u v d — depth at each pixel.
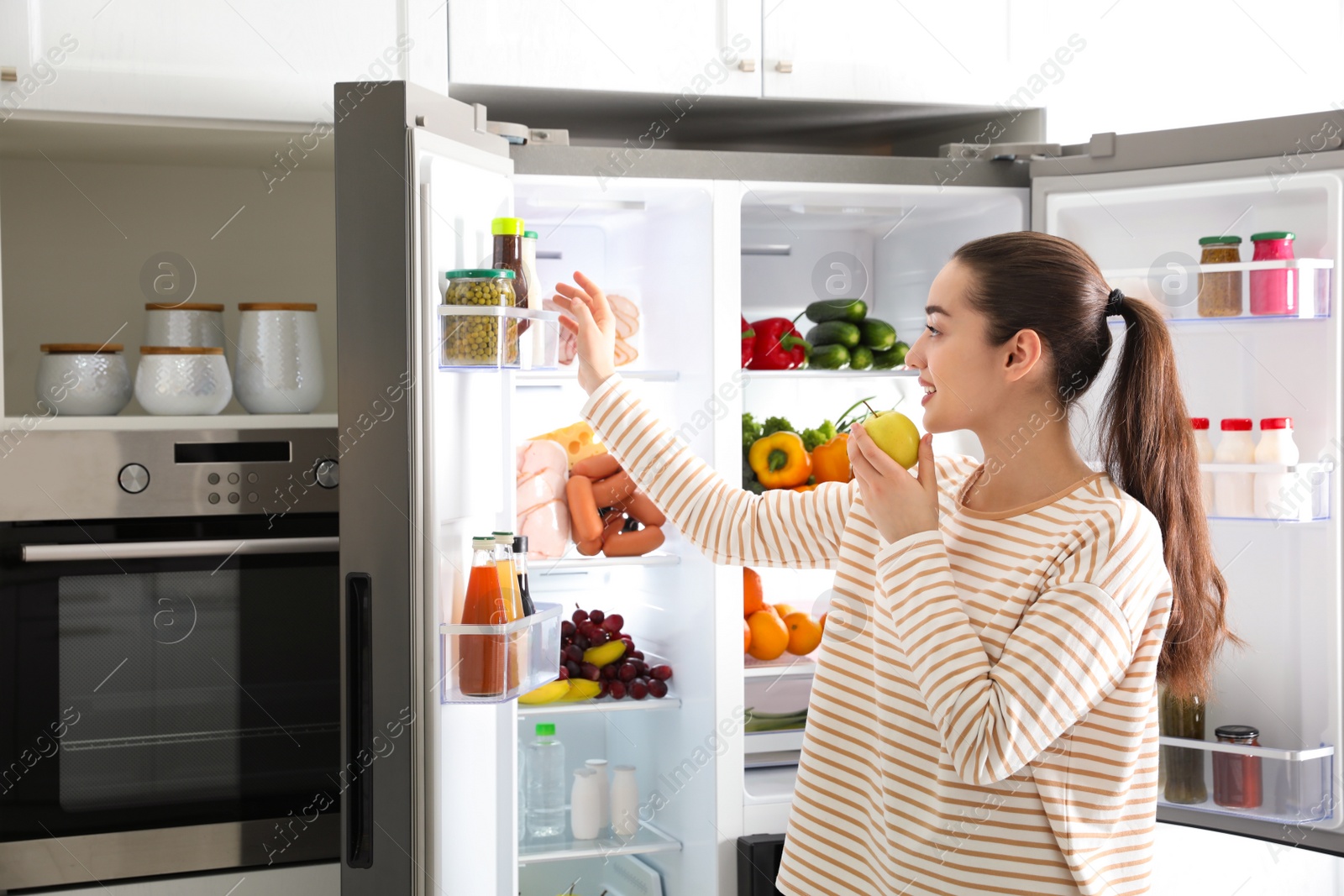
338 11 1.60
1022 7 1.87
